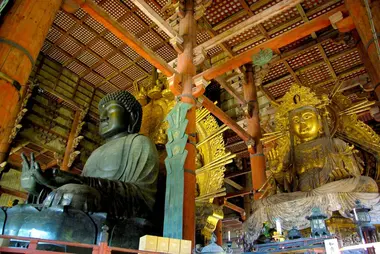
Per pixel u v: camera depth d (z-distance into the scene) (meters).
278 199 7.57
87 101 14.98
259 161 10.93
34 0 5.70
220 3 11.39
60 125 14.09
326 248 3.51
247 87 12.46
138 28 12.54
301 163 9.12
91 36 12.99
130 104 9.46
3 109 4.82
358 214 4.34
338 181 7.22
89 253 5.29
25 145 13.26
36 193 6.14
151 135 11.88
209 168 9.49
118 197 6.60
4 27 5.22
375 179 8.59
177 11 10.19
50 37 13.09
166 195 7.46
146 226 6.60
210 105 9.77
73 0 7.02
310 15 11.20
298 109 10.05
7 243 4.47
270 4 11.15
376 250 3.16
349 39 9.98
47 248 4.96
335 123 9.49
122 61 14.02
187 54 9.39
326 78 13.49
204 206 8.96
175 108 8.57
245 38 12.45
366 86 10.95
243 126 12.49
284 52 12.70
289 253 4.04
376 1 6.43
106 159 8.08
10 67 5.00
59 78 14.16
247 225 7.95
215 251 4.39
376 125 13.73
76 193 5.62
